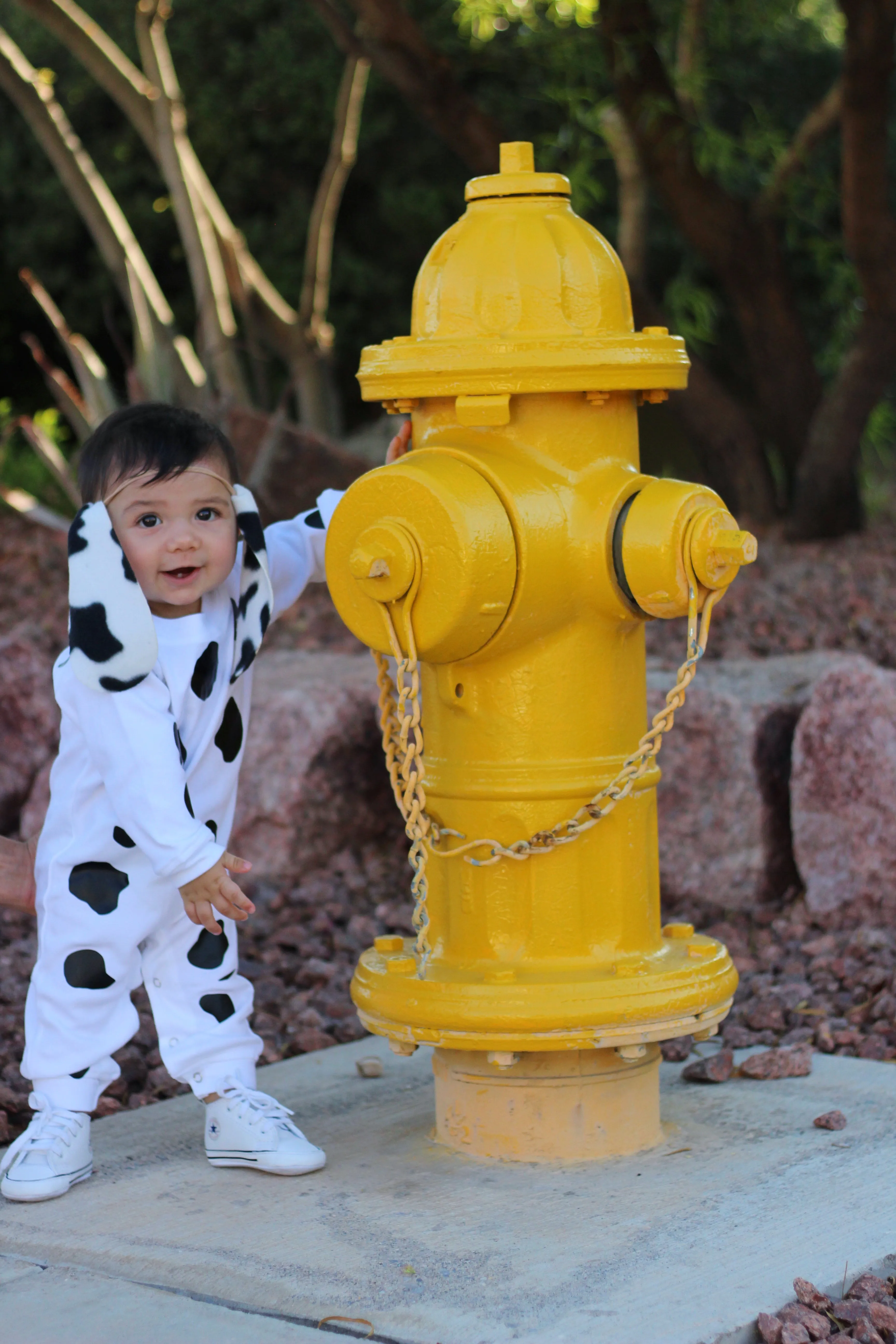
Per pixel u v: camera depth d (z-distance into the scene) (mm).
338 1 10508
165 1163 2566
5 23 11961
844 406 7129
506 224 2420
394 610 2311
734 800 4039
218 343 7496
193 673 2428
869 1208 2283
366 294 12125
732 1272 2078
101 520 2371
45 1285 2150
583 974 2414
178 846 2287
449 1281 2066
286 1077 3020
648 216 7938
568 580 2367
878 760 3834
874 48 6195
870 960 3604
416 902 2523
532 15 6945
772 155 9734
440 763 2527
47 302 7707
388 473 2295
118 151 11938
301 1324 1994
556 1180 2406
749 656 5637
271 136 11703
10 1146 2643
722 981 2473
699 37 7145
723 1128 2637
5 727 4684
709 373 7652
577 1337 1908
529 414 2379
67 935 2461
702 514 2305
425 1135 2639
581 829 2408
